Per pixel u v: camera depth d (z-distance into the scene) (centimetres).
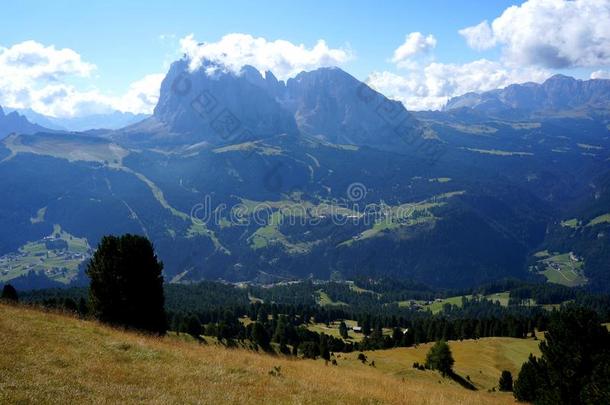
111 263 3797
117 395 1680
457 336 15962
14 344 2205
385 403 2125
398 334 16162
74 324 2961
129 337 2911
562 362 3128
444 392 3603
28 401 1498
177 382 1983
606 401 2331
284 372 2617
